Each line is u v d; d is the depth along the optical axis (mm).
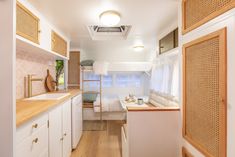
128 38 3246
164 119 1671
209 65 1137
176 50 2299
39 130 1408
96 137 3227
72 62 4281
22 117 1149
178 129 1674
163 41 2955
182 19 1551
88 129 3689
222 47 995
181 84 1602
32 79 2355
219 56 1024
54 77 3387
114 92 5238
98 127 3822
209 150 1141
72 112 2596
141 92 5285
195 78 1330
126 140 1834
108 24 2074
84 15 1998
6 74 938
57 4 1690
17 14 1460
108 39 3287
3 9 941
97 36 3246
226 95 972
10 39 940
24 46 1854
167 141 1679
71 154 2529
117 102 4234
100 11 1883
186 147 1494
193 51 1356
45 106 1557
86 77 4988
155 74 3521
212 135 1107
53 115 1759
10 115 939
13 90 948
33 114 1242
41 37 1988
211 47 1114
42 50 2160
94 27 2844
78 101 3006
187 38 1462
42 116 1475
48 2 1644
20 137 1097
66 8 1791
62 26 2436
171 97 2527
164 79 2855
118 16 1940
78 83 4238
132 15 2021
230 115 945
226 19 976
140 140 1670
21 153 1109
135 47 3994
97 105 4184
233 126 922
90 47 4254
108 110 4207
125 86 5285
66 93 2752
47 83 2936
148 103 3557
